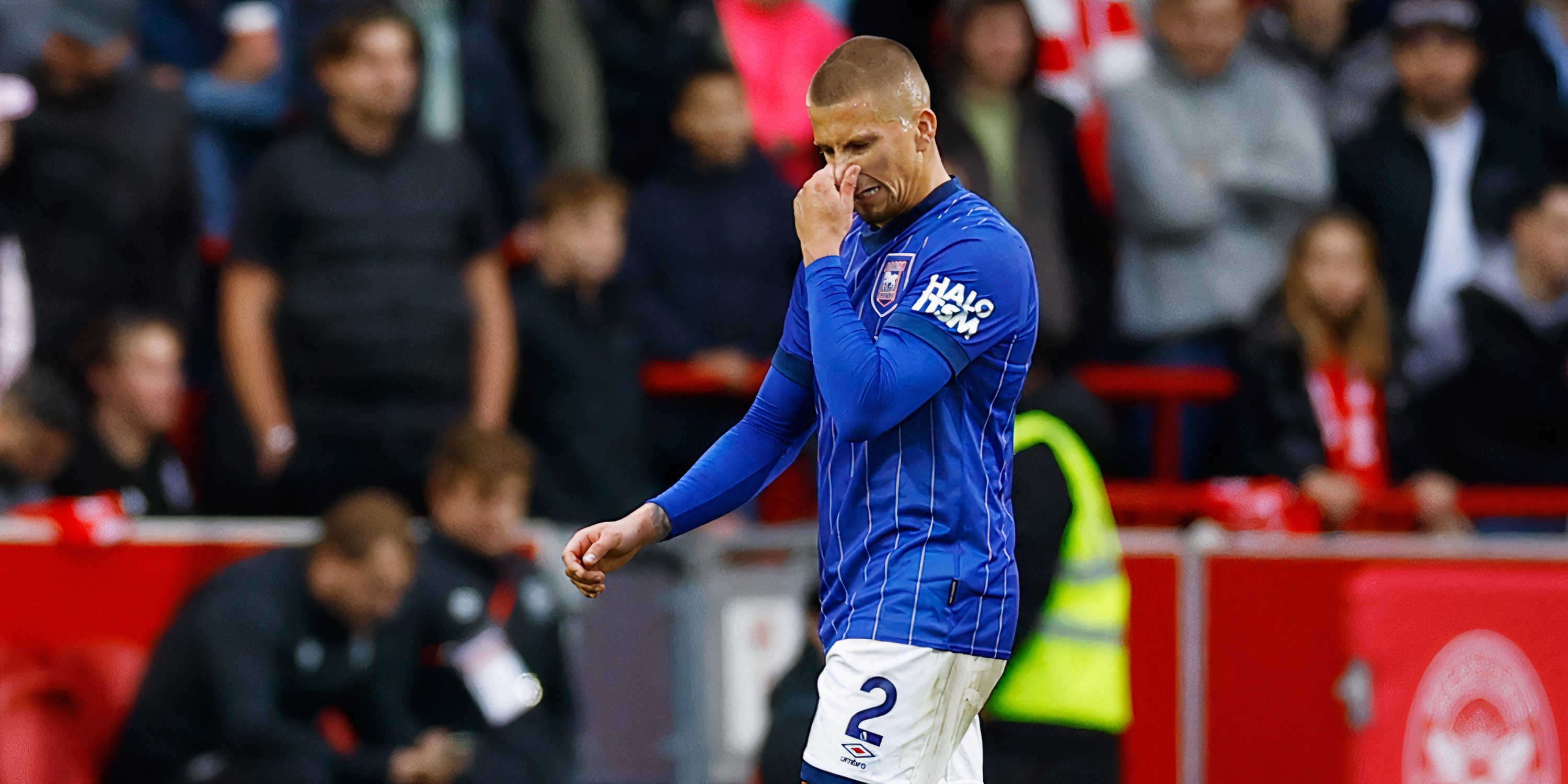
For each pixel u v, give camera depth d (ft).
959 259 37.68
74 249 78.69
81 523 65.72
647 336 80.64
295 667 65.05
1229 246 88.28
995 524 38.34
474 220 79.77
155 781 64.59
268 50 88.74
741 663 69.05
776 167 89.30
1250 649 69.56
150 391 72.95
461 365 77.71
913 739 37.88
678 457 80.33
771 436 40.88
